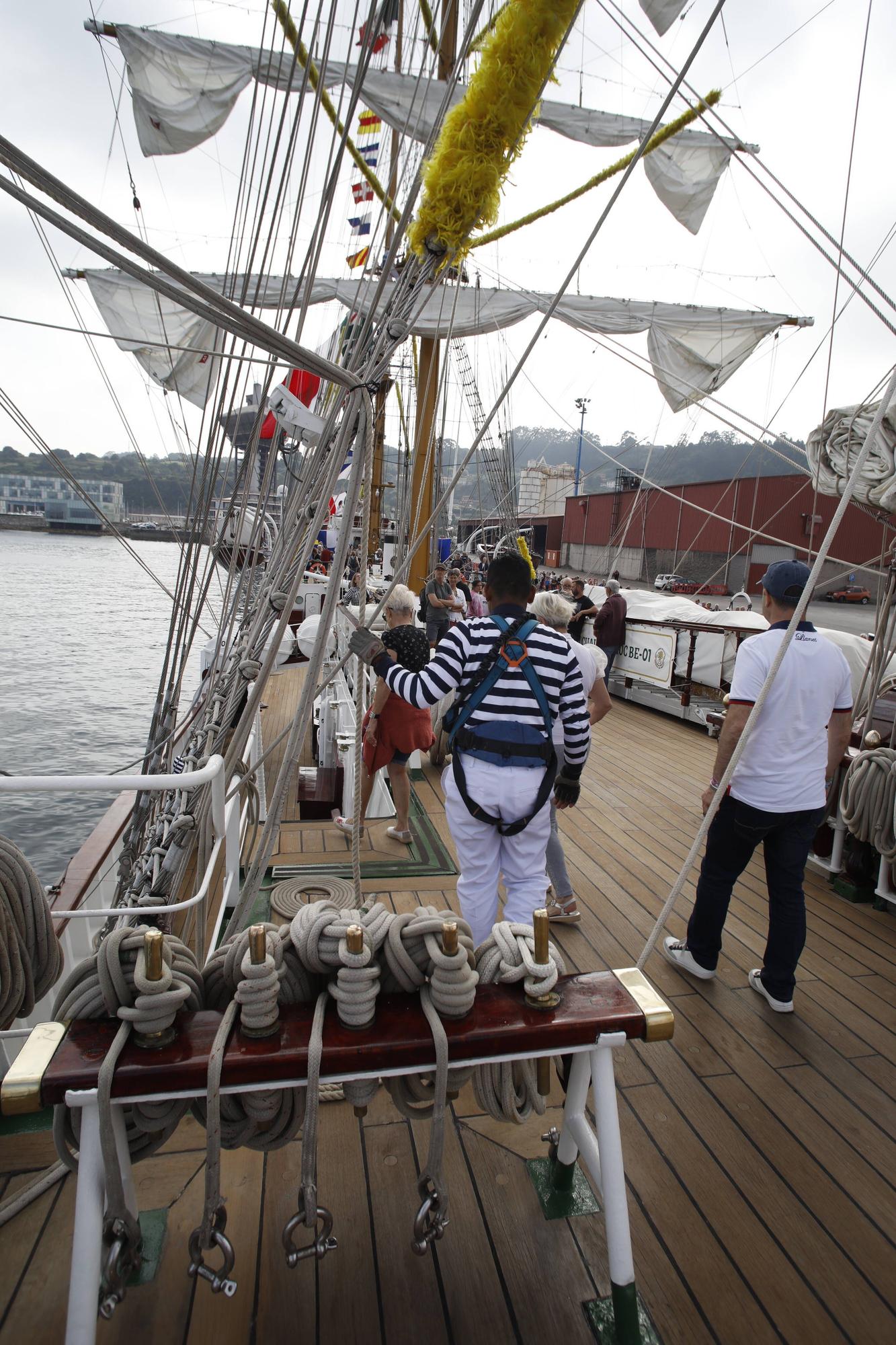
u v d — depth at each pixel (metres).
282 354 1.42
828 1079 2.29
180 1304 1.50
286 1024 1.23
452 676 2.05
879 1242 1.73
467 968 1.25
